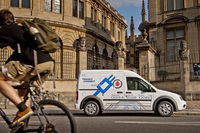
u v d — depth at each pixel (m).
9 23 2.98
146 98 10.64
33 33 2.74
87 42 28.88
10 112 12.02
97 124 7.69
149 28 25.44
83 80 11.17
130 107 10.73
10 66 2.86
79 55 19.47
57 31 25.41
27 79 3.07
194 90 16.36
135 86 10.90
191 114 10.98
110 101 10.87
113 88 10.95
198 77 16.88
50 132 3.06
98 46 31.92
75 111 12.58
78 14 28.52
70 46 25.92
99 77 11.11
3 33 2.81
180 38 24.14
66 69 25.05
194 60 18.77
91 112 10.81
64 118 3.06
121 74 11.05
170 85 17.27
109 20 37.41
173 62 23.62
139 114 11.37
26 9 24.48
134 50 55.53
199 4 23.39
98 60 31.67
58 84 19.19
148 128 6.79
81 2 29.59
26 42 2.84
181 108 10.35
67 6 26.84
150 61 19.11
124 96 10.81
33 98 3.19
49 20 24.61
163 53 24.33
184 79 16.66
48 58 2.97
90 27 30.16
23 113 2.88
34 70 2.93
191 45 23.56
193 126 7.14
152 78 19.45
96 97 10.93
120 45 20.31
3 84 2.90
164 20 24.56
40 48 2.82
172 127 6.96
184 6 23.95
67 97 18.25
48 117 3.12
